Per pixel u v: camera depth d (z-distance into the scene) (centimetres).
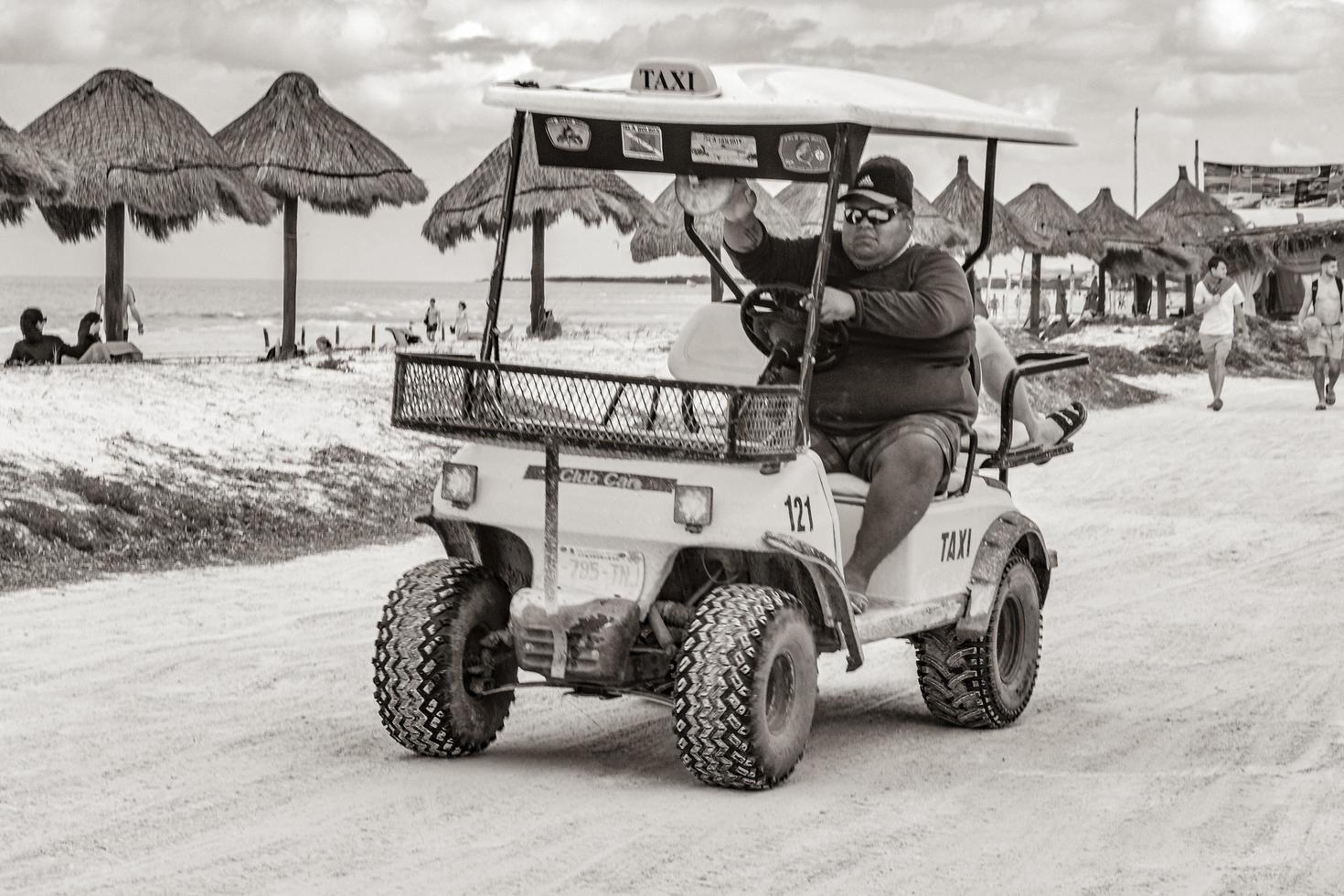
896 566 652
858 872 501
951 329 650
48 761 622
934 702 704
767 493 573
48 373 1509
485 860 507
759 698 569
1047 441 784
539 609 590
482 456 613
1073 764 643
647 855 514
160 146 2048
